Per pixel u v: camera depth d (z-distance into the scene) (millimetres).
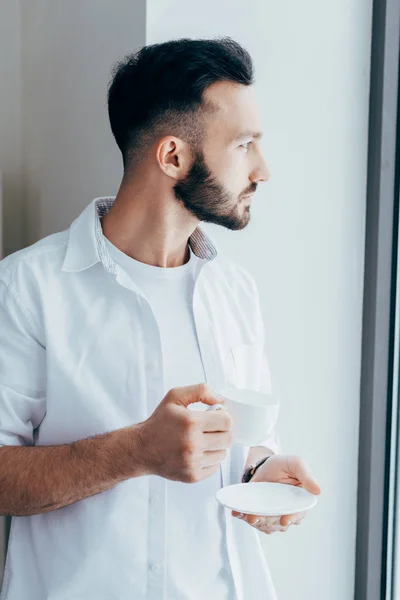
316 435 1734
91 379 1221
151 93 1221
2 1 1957
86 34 1672
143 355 1248
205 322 1315
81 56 1695
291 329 1679
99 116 1604
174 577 1232
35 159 1960
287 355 1681
